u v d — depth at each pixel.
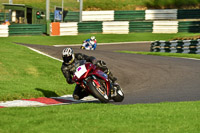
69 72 25.77
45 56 61.47
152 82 42.31
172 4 188.88
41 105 28.30
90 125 16.95
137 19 147.88
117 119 18.30
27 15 130.88
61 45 109.50
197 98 29.25
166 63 57.88
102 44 113.00
